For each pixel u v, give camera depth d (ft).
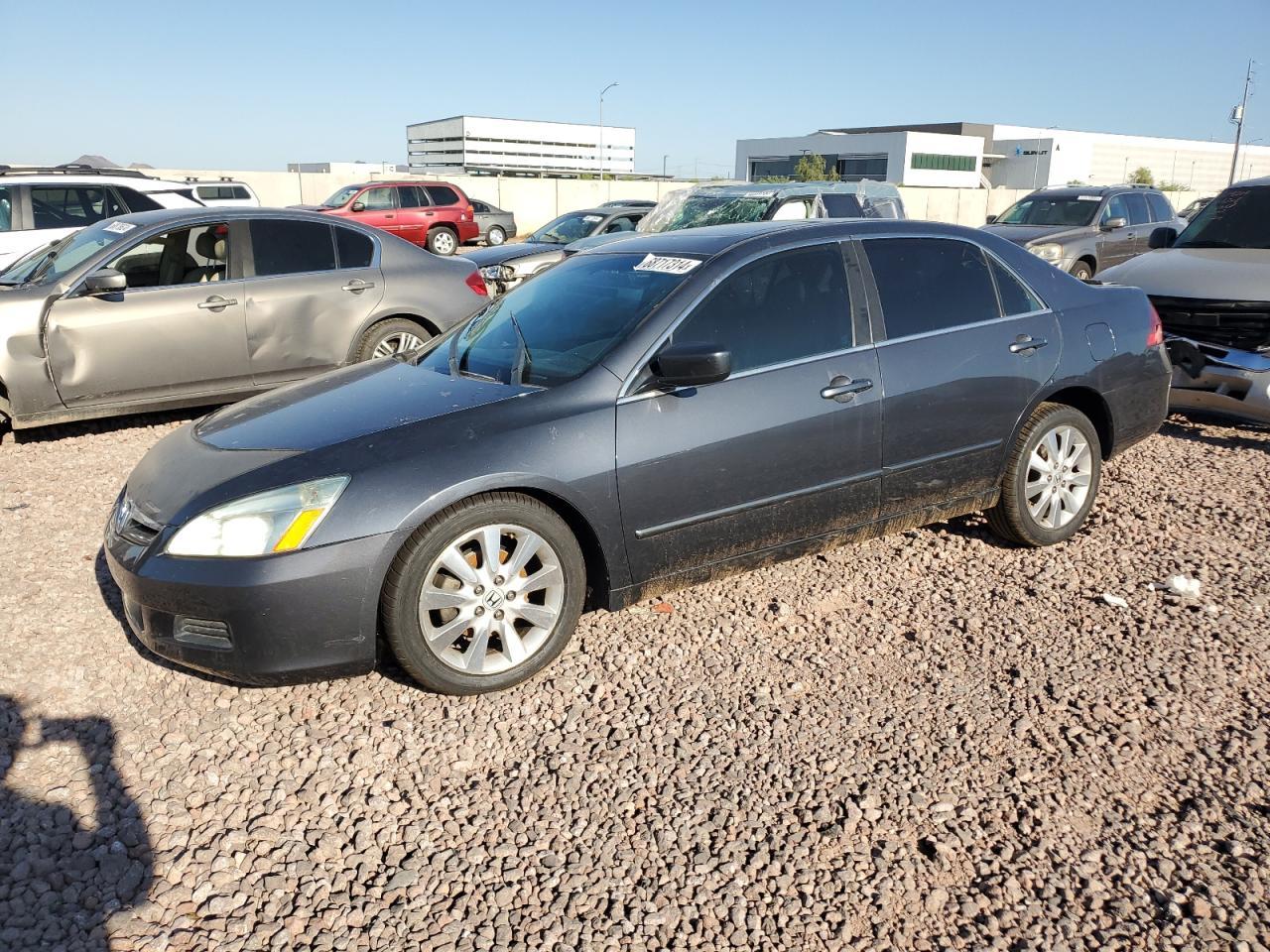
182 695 11.38
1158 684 11.53
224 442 11.73
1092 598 13.84
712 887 8.48
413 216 82.64
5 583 14.24
